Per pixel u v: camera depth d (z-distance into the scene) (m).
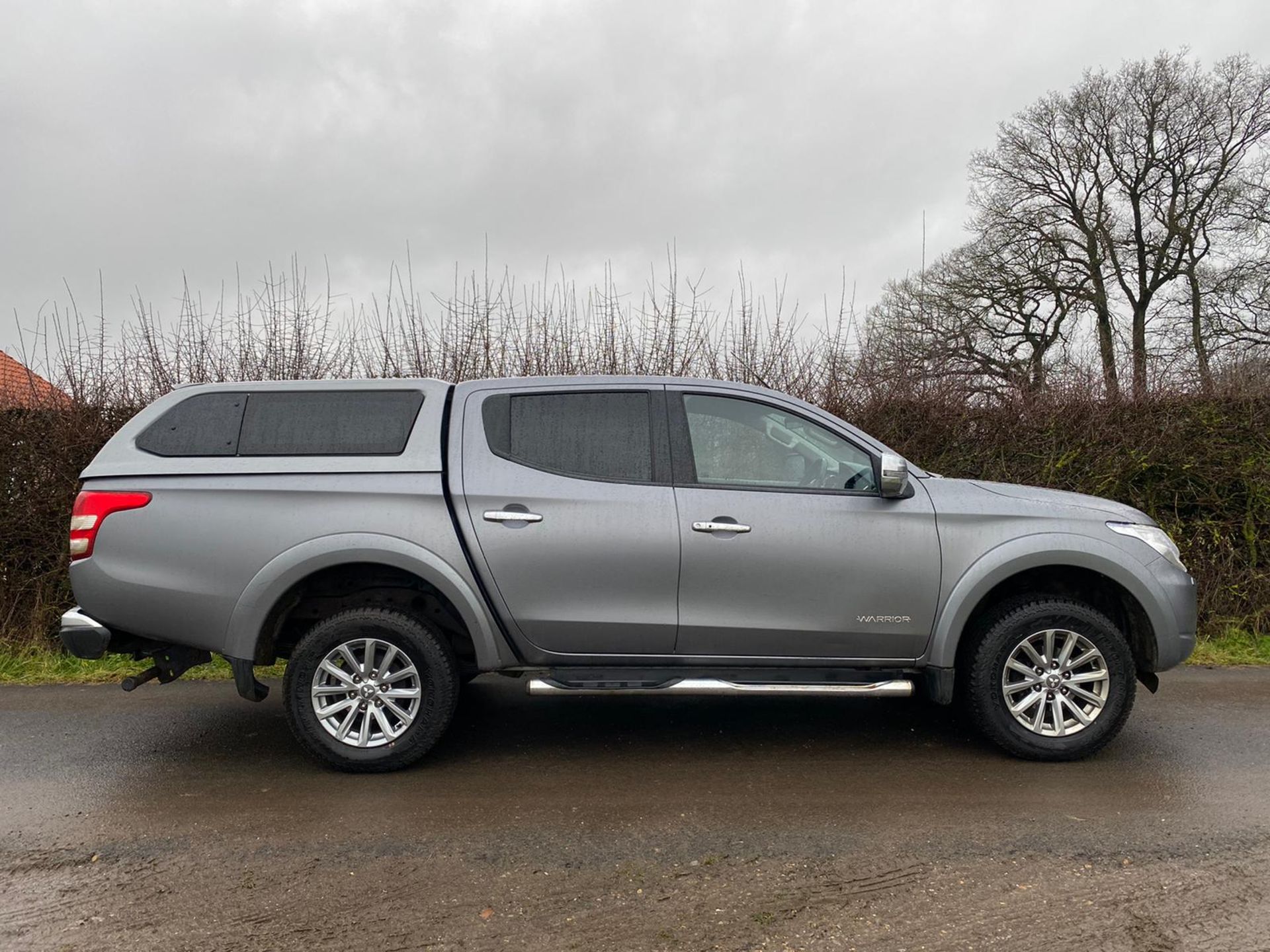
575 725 4.70
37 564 6.42
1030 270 23.25
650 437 4.09
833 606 3.97
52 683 5.72
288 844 3.24
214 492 3.91
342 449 4.02
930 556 3.97
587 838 3.27
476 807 3.57
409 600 4.23
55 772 4.02
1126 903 2.75
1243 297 21.72
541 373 8.30
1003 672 4.01
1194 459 6.88
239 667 3.88
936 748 4.28
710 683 3.96
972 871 2.97
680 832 3.32
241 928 2.65
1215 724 4.67
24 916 2.73
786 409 4.16
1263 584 6.73
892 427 7.30
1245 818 3.40
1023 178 24.16
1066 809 3.51
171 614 3.88
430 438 4.04
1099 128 23.28
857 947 2.52
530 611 3.94
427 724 3.95
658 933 2.61
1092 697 4.02
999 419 7.24
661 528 3.94
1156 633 4.01
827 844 3.20
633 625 3.96
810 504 4.00
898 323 17.77
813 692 3.96
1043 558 3.96
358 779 3.91
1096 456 7.04
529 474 4.01
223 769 4.05
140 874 3.00
